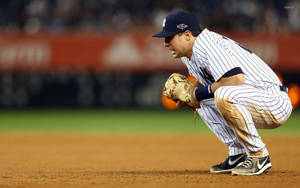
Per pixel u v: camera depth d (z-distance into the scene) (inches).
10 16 3117.6
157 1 3147.1
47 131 1973.4
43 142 1595.7
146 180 763.4
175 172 900.0
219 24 3024.1
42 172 916.0
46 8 3132.4
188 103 805.9
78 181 761.6
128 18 3125.0
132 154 1279.5
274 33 2851.9
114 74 2933.1
